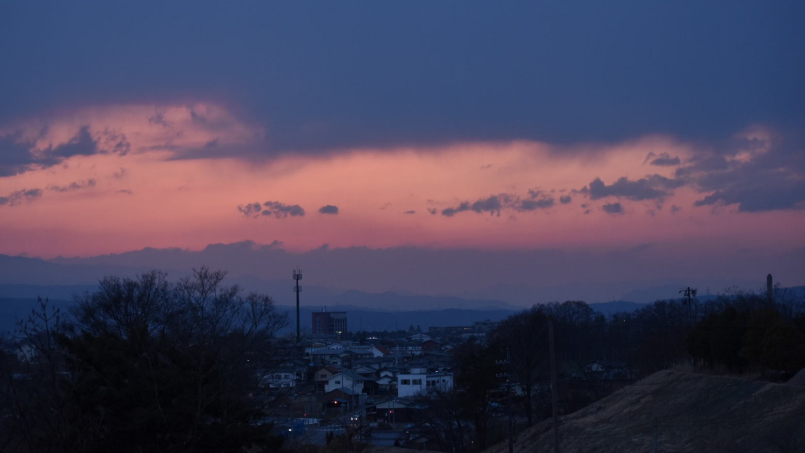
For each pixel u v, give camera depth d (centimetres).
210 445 2689
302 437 4453
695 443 3297
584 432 4150
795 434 2859
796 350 3612
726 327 4209
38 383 2300
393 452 4378
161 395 2656
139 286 4169
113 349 2664
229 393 2873
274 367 3953
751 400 3422
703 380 4059
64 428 2244
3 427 2247
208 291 3425
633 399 4381
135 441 2595
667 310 10081
